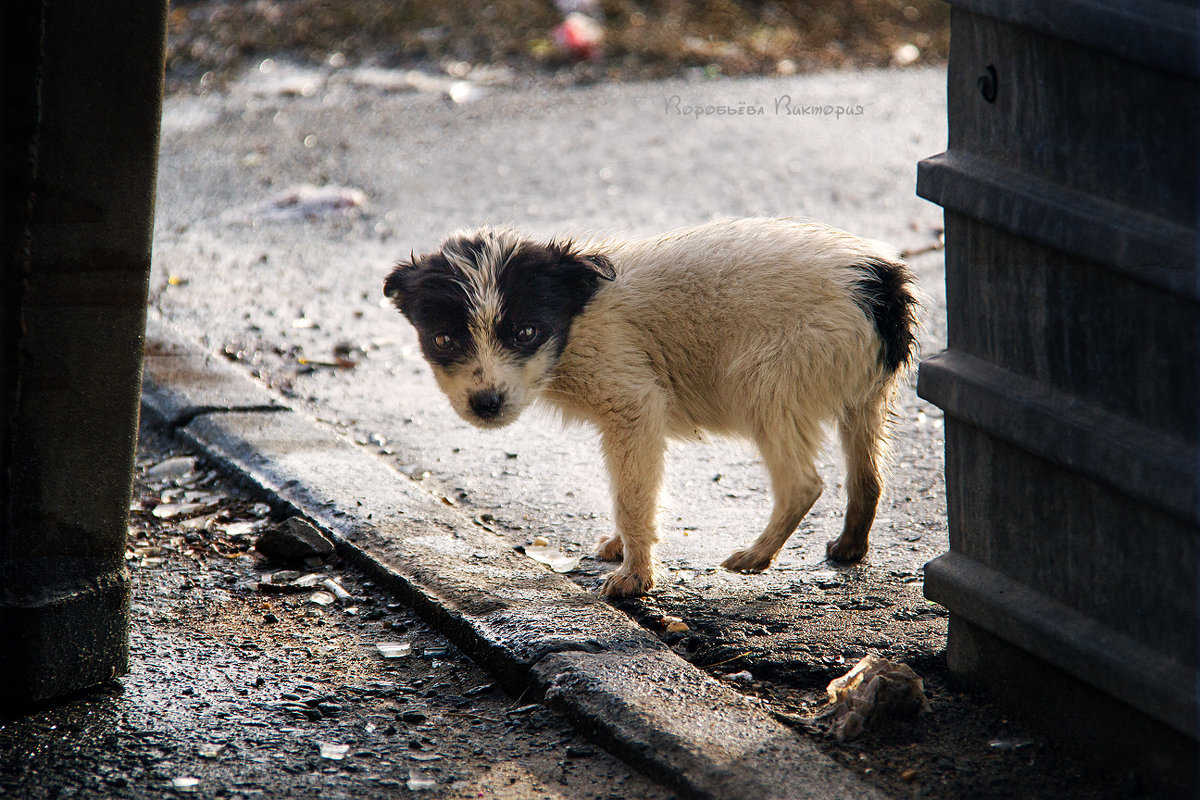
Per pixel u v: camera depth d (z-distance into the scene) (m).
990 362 3.12
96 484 3.36
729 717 3.20
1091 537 2.88
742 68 13.48
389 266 8.18
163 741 3.20
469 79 13.11
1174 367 2.61
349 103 12.36
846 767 3.01
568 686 3.36
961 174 3.06
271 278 7.96
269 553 4.41
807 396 4.03
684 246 4.33
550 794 2.98
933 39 14.56
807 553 4.48
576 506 5.01
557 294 4.20
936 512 4.81
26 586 3.28
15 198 3.03
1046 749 3.08
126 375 3.36
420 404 6.12
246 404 5.84
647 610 4.00
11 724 3.27
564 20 14.68
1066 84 2.76
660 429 4.24
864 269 4.08
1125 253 2.64
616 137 11.19
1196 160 2.50
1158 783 2.82
